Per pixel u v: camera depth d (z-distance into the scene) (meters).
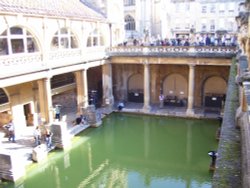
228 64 26.45
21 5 20.02
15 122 23.11
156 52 28.75
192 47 27.22
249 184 4.67
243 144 6.75
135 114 30.55
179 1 60.16
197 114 28.39
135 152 22.72
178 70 31.20
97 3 31.86
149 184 18.03
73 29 25.27
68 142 22.20
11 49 19.30
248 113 6.32
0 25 17.89
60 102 30.59
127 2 53.84
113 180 18.75
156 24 54.34
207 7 58.50
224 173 6.12
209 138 24.19
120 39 34.78
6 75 18.11
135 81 33.75
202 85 30.61
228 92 12.95
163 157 21.73
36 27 20.86
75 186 17.97
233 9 56.69
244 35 11.41
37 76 21.17
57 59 23.28
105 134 25.89
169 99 32.03
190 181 18.00
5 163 16.92
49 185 17.91
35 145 21.33
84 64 26.92
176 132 26.12
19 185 17.16
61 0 26.67
